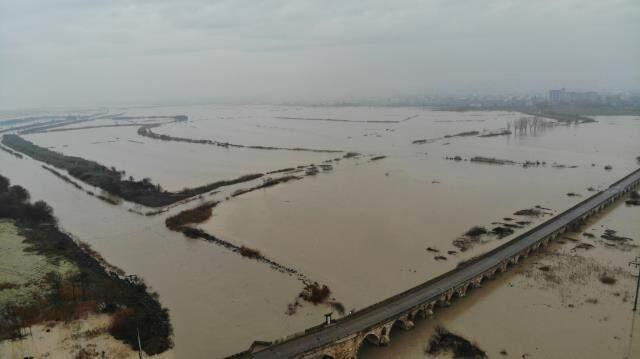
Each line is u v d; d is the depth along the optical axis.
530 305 70.06
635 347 58.47
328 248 92.81
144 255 93.00
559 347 59.16
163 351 59.53
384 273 80.75
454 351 59.19
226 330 64.19
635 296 71.12
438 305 70.31
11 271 84.31
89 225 115.25
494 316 67.25
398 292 73.31
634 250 89.75
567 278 78.44
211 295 74.62
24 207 124.25
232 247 95.06
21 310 69.38
